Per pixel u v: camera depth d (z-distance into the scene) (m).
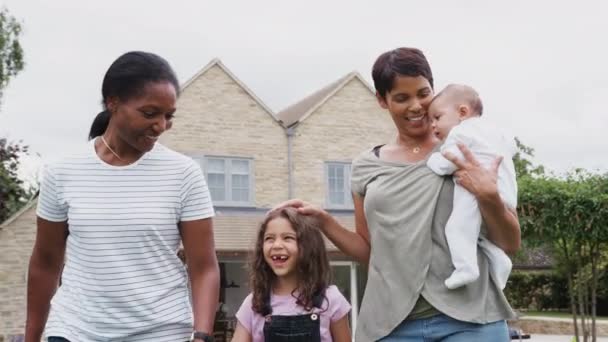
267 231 3.89
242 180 19.80
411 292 3.12
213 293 3.18
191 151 19.28
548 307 31.62
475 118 3.29
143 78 2.88
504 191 3.17
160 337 3.01
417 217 3.16
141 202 3.03
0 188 20.00
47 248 3.24
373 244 3.29
